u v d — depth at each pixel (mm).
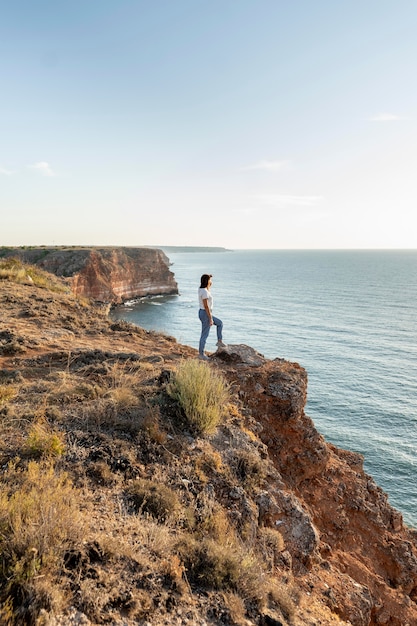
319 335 60312
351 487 8953
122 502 4363
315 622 4219
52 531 3357
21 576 2975
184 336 56344
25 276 20844
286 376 8844
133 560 3527
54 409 5836
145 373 7902
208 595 3537
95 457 4980
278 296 108500
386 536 8367
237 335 58938
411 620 6762
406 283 147000
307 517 6066
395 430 30844
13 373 7477
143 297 107750
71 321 13164
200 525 4527
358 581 6891
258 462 6160
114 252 102938
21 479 4160
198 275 192750
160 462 5312
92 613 2912
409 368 45125
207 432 6250
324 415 33188
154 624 3035
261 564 4508
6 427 5238
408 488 24188
